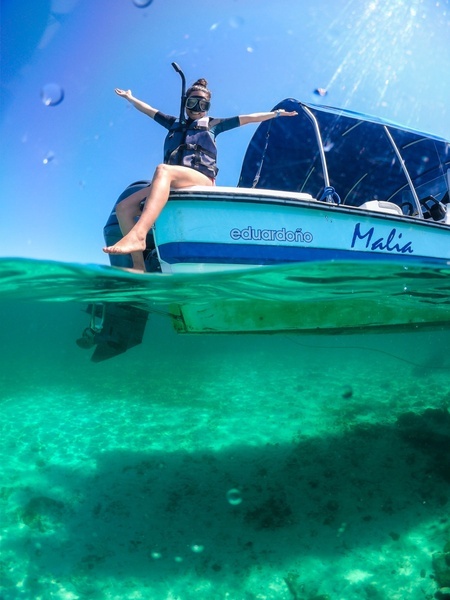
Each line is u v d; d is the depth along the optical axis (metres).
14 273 2.71
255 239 2.60
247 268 2.59
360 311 3.46
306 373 11.09
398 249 3.05
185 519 3.14
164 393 7.90
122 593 2.41
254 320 3.22
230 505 3.30
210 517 3.15
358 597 2.30
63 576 2.56
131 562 2.68
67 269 2.53
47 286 3.06
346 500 3.29
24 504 3.40
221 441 4.80
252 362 15.73
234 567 2.61
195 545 2.83
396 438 4.46
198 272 2.56
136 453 4.52
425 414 5.03
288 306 3.24
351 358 18.73
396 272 2.88
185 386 8.77
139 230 2.28
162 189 2.44
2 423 5.86
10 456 4.50
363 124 3.66
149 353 23.97
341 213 2.81
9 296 3.85
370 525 2.96
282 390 7.98
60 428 5.59
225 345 31.09
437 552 2.60
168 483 3.73
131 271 2.52
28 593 2.41
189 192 2.47
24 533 2.99
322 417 5.70
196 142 2.78
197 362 15.84
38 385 9.38
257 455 4.29
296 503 3.29
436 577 2.39
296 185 4.30
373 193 4.47
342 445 4.38
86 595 2.40
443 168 4.22
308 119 3.59
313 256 2.73
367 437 4.55
